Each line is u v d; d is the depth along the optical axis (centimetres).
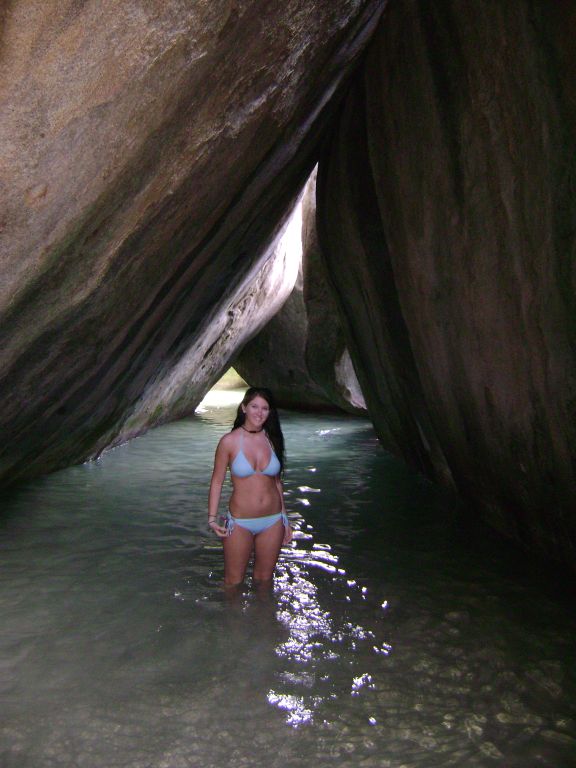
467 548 549
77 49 266
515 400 448
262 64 407
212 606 432
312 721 306
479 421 523
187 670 350
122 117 315
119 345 627
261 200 692
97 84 286
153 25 284
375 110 559
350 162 664
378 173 575
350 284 777
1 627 398
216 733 296
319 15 428
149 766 274
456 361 525
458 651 374
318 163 877
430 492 745
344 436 1170
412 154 499
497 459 515
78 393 658
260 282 1270
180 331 855
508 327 426
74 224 353
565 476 414
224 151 447
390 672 351
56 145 296
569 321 354
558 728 303
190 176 425
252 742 290
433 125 456
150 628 399
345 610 428
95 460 920
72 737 292
